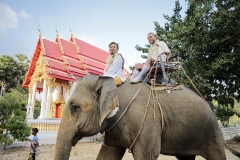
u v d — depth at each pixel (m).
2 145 11.41
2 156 9.57
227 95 13.75
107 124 3.15
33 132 7.95
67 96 19.55
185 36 11.66
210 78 13.04
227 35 12.13
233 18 11.70
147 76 3.64
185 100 3.59
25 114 11.50
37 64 20.20
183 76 10.83
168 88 3.61
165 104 3.40
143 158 2.98
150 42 4.21
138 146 3.03
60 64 19.64
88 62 21.64
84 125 3.00
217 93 13.41
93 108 3.07
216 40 11.88
